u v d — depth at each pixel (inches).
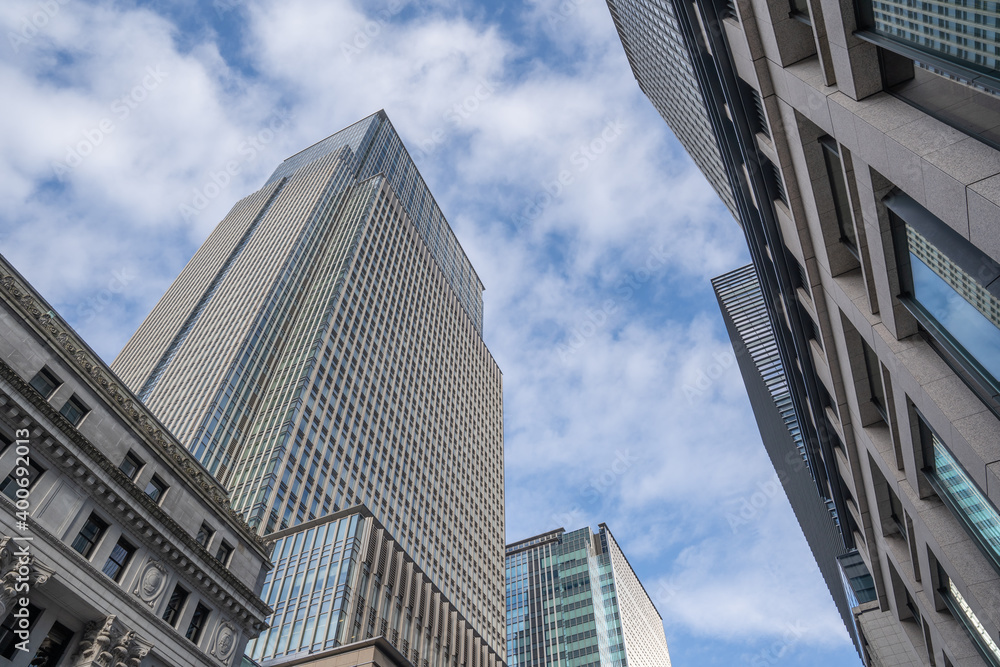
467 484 5147.6
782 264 1369.3
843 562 3469.5
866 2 739.4
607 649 5467.5
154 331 5462.6
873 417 1203.2
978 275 623.5
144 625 1064.8
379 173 6899.6
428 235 7308.1
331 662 2054.6
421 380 5226.4
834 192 1013.2
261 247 5536.4
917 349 866.8
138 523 1125.1
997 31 534.3
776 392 4722.0
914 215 721.0
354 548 2711.6
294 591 2600.9
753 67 1056.8
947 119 636.1
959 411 768.3
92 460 1074.1
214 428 3462.1
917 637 1462.8
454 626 3147.1
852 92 776.9
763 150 1227.9
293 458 3341.5
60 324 1147.3
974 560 932.6
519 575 6579.7
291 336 4402.1
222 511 1362.0
